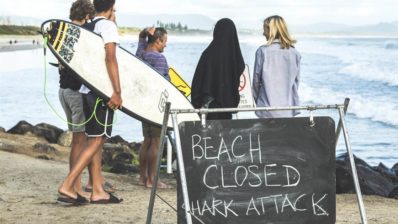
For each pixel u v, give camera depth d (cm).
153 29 1086
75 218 841
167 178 1269
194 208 634
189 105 959
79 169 885
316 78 5275
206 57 843
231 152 643
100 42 858
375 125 2934
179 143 607
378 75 5219
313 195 653
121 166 1410
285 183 650
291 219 648
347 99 641
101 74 852
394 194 1221
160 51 1092
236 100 848
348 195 1145
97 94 845
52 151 1636
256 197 645
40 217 844
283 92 892
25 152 1590
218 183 639
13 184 1075
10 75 5138
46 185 1080
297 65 900
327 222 655
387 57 6931
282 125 652
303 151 654
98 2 884
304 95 4294
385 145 2397
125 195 1024
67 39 842
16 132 1881
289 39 897
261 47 900
